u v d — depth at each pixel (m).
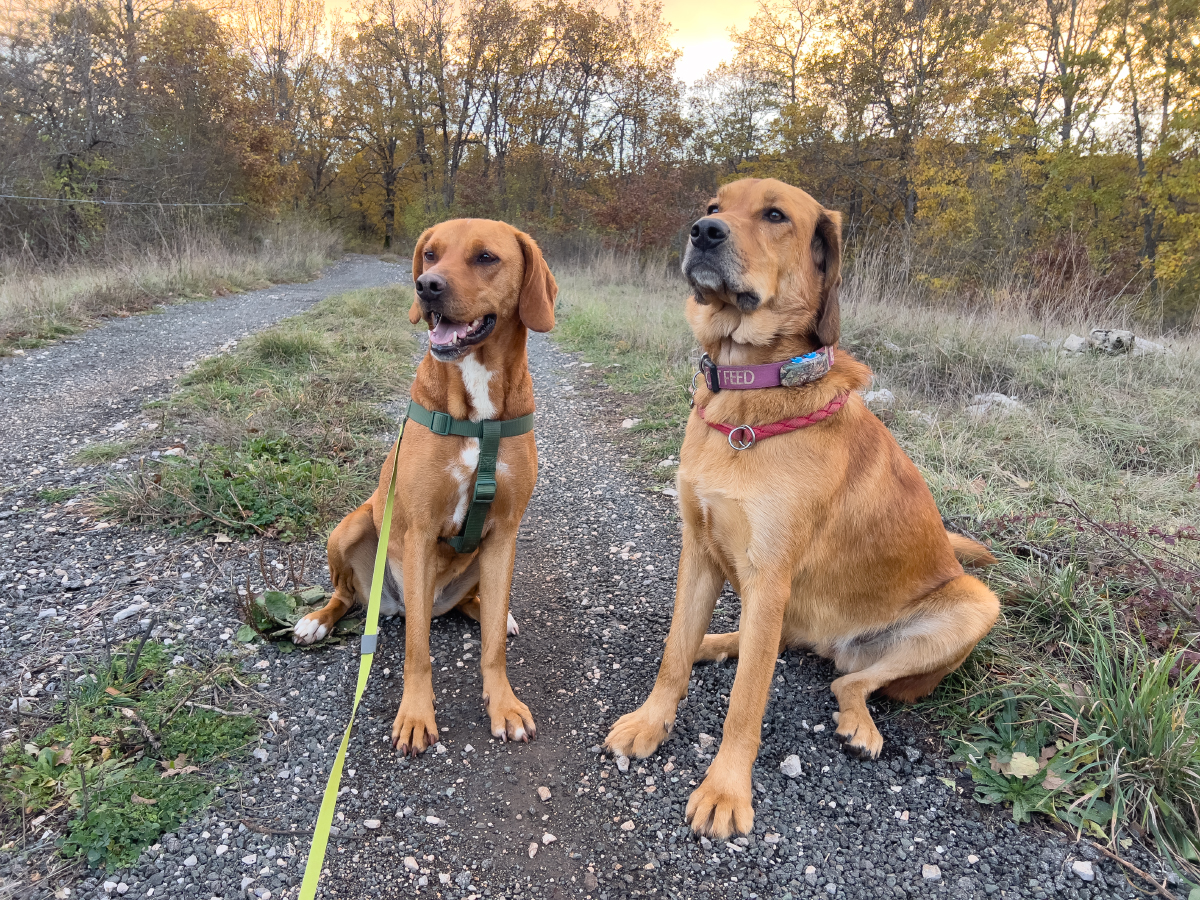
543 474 4.91
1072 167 16.58
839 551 2.40
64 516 3.59
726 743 2.13
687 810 2.05
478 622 3.08
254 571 3.23
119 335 8.04
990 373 6.54
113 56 15.53
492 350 2.47
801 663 2.84
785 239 2.28
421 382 2.50
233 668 2.56
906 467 2.59
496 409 2.45
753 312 2.29
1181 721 2.08
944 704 2.51
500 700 2.43
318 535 3.64
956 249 11.09
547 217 30.64
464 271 2.43
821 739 2.39
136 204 14.38
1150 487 4.15
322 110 34.06
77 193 13.75
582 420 6.12
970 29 19.83
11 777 1.96
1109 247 16.11
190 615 2.84
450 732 2.38
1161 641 2.62
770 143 26.50
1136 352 6.96
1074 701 2.30
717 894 1.81
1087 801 2.02
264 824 1.92
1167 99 16.52
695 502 2.30
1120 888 1.81
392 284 15.06
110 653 2.54
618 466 5.02
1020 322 8.09
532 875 1.84
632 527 4.06
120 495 3.65
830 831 2.01
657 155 31.23
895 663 2.49
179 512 3.58
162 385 6.04
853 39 22.09
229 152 18.52
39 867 1.72
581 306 11.88
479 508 2.43
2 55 13.83
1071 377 6.22
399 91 35.66
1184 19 15.81
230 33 20.59
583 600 3.29
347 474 4.30
